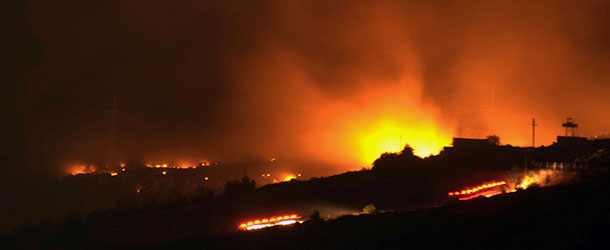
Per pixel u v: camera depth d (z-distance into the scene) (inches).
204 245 1071.6
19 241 1315.2
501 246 770.8
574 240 714.2
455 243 831.7
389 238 916.0
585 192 1031.0
